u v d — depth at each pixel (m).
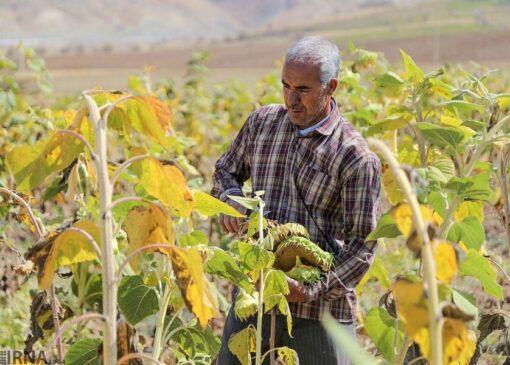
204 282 3.97
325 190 5.71
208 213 4.85
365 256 5.60
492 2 118.12
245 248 5.21
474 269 4.95
